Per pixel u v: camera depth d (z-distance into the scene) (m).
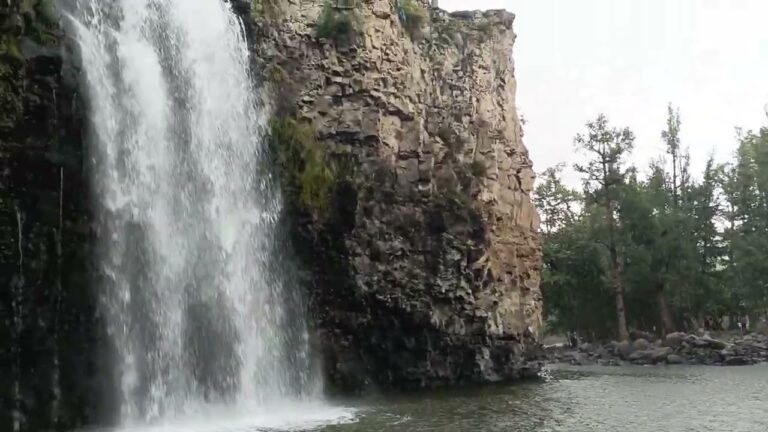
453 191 31.08
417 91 31.66
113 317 19.11
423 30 33.53
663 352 46.78
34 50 18.20
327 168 27.23
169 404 20.08
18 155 17.59
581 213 68.44
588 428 18.27
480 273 31.16
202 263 22.41
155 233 20.92
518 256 36.59
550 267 64.19
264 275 24.73
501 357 32.50
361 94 28.91
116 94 20.52
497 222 34.78
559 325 67.56
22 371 17.25
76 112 19.02
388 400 24.86
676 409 22.23
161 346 20.30
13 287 17.20
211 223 23.14
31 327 17.47
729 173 64.69
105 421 18.39
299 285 25.91
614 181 58.69
